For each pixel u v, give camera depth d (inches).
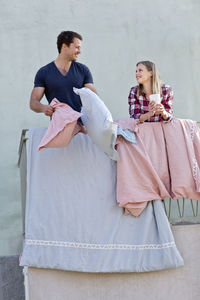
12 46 264.8
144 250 180.5
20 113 260.4
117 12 273.1
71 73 194.5
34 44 266.2
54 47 267.0
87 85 197.3
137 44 271.9
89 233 180.2
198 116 270.2
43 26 267.7
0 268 222.8
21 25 266.8
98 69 267.3
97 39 269.9
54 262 176.1
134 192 182.7
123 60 269.7
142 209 183.9
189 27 277.0
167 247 179.5
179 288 183.8
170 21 275.9
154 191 185.6
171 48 273.7
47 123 261.0
